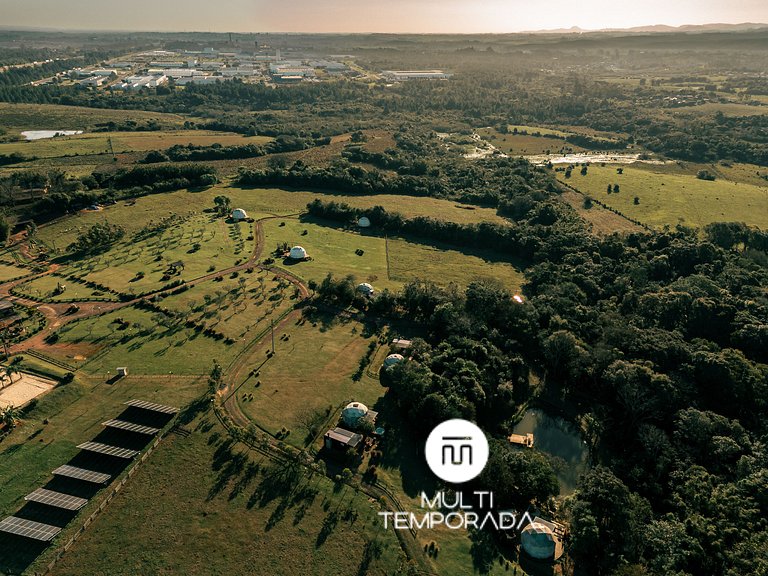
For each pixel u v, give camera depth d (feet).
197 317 404.16
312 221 628.28
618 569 218.79
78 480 253.85
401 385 315.78
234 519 238.68
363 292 451.12
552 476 266.77
